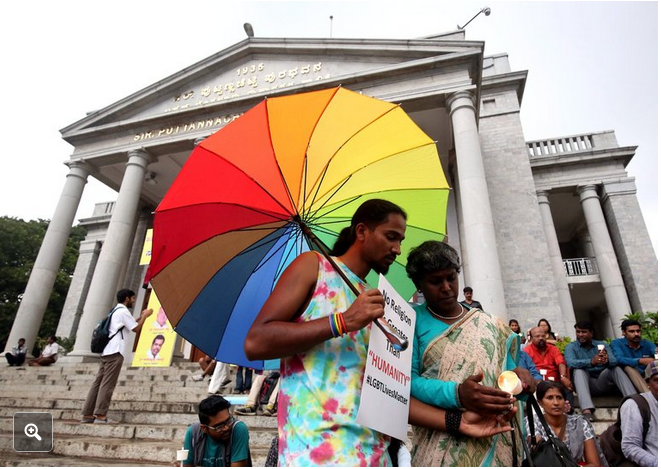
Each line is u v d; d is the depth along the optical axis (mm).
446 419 1838
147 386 8914
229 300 2043
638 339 6238
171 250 1901
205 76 16219
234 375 9664
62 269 34000
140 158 15312
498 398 1746
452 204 15109
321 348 1515
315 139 2033
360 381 1510
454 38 14539
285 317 1476
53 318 30797
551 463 1929
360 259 1784
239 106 14750
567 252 22344
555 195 18141
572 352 6625
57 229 15117
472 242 10461
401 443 1714
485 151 15789
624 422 4047
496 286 9906
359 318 1397
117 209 14289
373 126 2170
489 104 16609
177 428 5863
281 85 14914
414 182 2268
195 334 1970
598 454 3924
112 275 13430
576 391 6473
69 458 5195
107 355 6469
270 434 5734
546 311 13172
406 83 13148
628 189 16531
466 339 2035
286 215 1969
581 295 17938
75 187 15992
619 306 14633
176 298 1926
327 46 14602
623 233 15945
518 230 14328
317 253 1705
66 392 9414
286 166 1980
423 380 1944
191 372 10344
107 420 6684
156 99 16547
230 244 2016
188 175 1925
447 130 14492
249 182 1953
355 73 13430
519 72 16391
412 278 2203
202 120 15195
